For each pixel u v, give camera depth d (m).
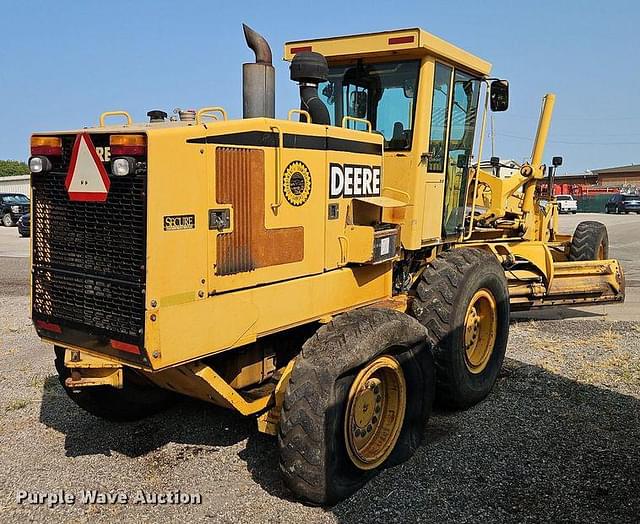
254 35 4.12
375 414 4.16
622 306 9.44
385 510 3.70
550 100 8.41
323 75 4.47
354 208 4.45
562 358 6.58
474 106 5.95
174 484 4.03
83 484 4.04
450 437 4.69
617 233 21.98
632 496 3.87
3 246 18.89
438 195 5.43
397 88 5.13
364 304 4.62
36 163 3.52
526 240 8.22
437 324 4.96
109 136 3.23
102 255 3.37
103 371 3.52
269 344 4.22
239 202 3.55
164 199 3.17
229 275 3.54
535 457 4.37
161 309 3.22
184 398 5.29
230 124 3.47
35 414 5.18
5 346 7.20
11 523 3.62
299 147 3.92
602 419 5.01
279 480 4.07
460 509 3.72
